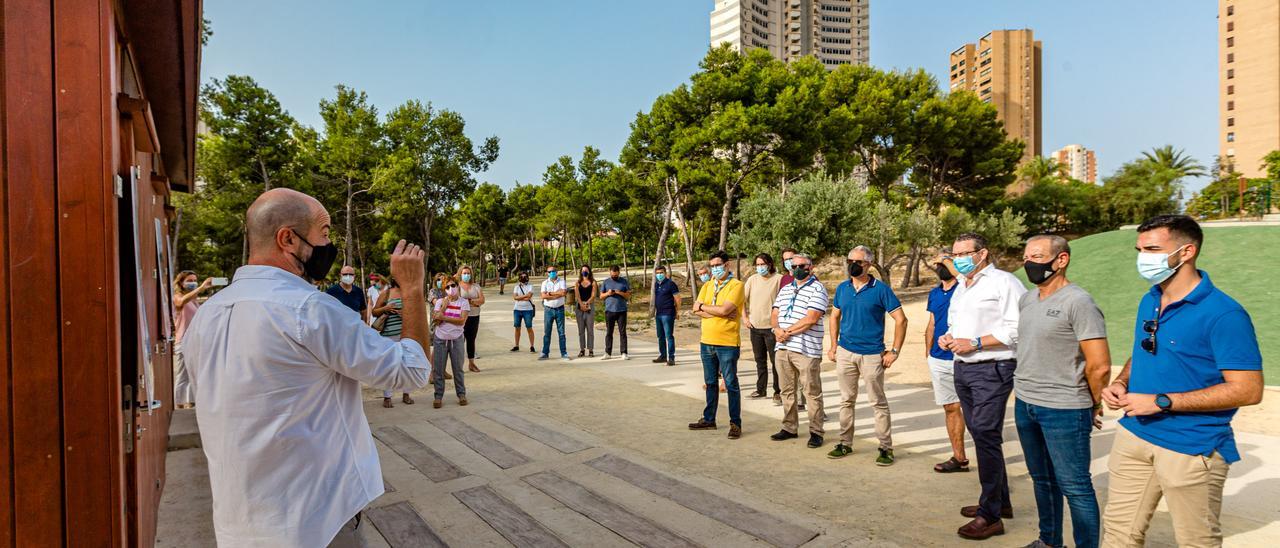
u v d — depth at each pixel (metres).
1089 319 2.98
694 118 23.72
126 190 2.07
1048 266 3.14
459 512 4.05
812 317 5.37
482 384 8.73
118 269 1.71
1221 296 2.37
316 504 1.61
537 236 54.09
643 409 7.12
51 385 1.57
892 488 4.43
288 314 1.58
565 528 3.79
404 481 4.64
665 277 10.47
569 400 7.62
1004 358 3.71
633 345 13.71
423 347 1.85
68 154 1.59
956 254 4.05
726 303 5.73
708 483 4.56
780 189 24.73
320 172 32.94
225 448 1.56
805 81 22.80
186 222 30.61
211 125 29.67
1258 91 89.31
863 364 5.00
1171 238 2.45
